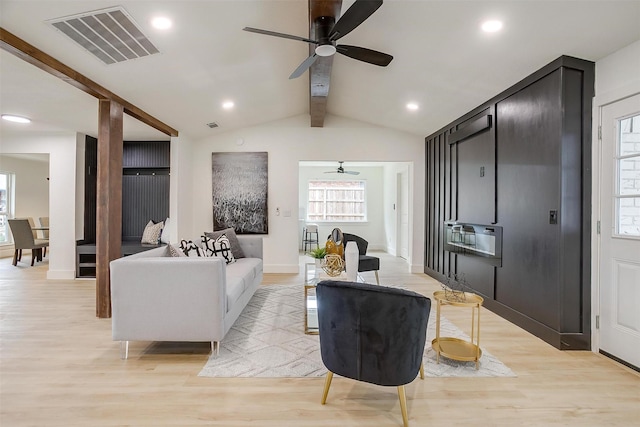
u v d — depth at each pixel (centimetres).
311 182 941
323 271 368
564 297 265
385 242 912
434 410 182
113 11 227
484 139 384
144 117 423
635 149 237
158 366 231
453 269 464
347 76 396
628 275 238
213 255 390
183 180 537
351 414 178
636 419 175
